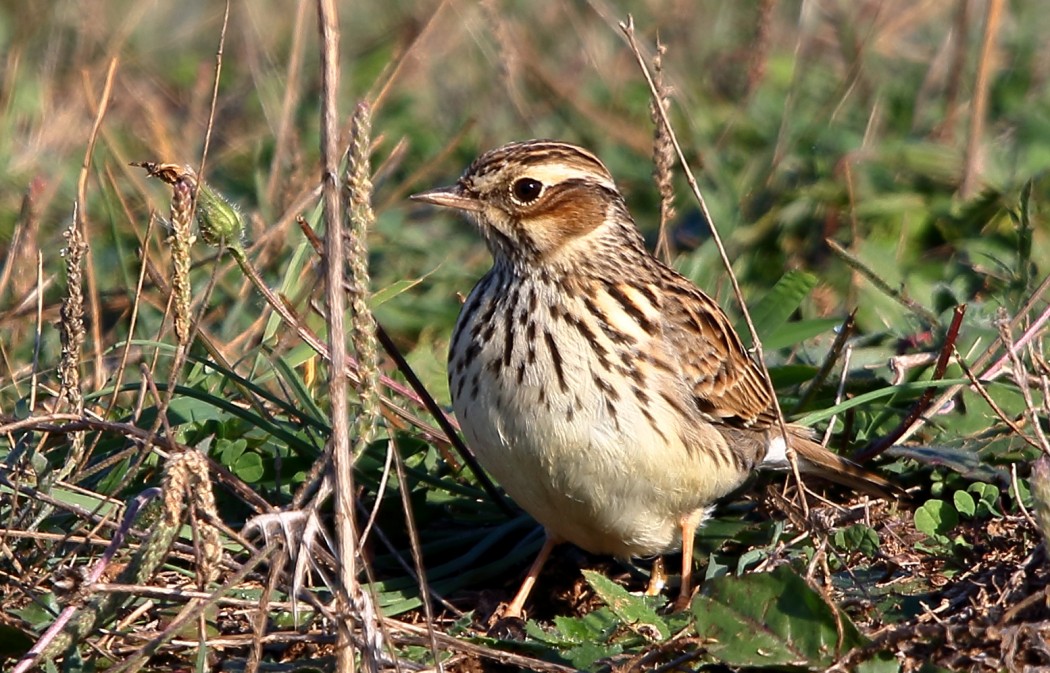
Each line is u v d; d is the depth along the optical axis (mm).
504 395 10977
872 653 9469
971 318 13750
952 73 17984
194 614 9312
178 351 9828
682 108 18312
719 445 11562
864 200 16578
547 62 20172
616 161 18109
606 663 10047
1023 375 10977
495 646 10422
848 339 14031
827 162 17094
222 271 14922
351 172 8906
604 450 10930
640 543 11508
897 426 12727
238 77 20203
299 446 12141
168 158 17359
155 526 9172
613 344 11078
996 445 12289
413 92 19500
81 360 12531
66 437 12227
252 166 17719
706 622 9891
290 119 17016
